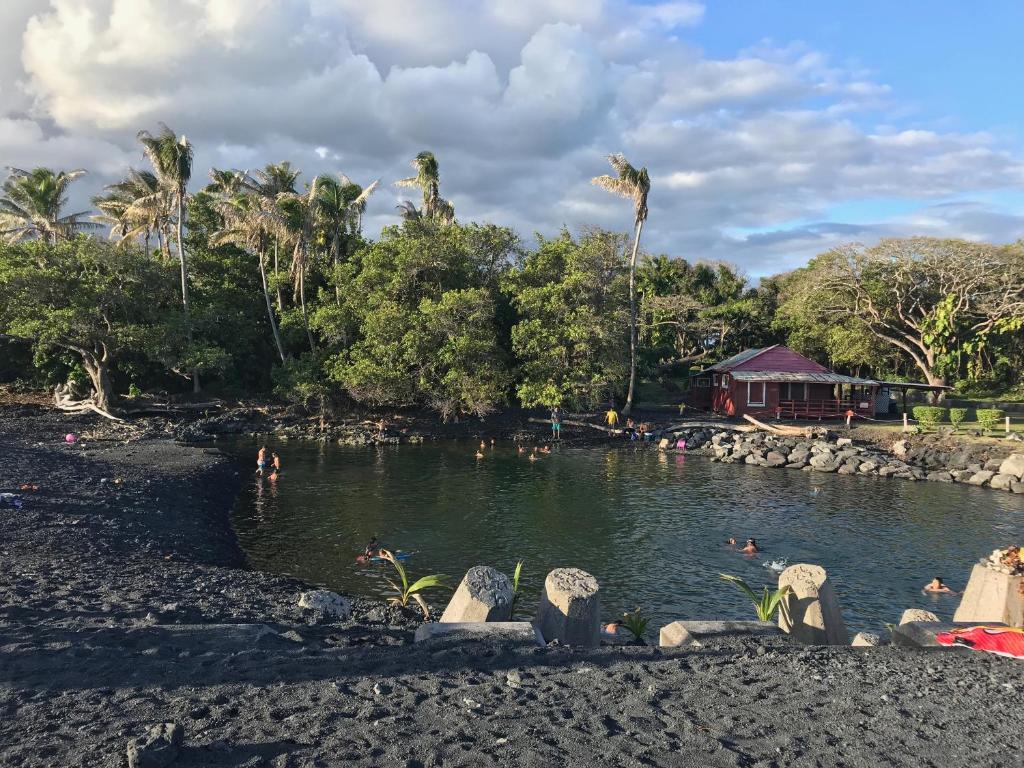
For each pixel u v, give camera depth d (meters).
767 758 5.04
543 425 48.12
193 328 44.03
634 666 7.23
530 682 6.59
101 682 6.20
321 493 26.59
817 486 30.22
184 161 43.88
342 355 45.38
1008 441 36.47
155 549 15.61
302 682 6.39
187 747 4.77
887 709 6.04
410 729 5.33
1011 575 8.95
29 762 4.51
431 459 36.12
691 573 17.38
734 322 72.88
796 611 9.54
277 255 52.91
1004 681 6.84
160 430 38.88
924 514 24.69
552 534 21.06
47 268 41.25
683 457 38.72
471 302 43.88
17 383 49.47
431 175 55.88
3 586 9.81
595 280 46.75
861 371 69.12
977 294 53.38
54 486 19.97
